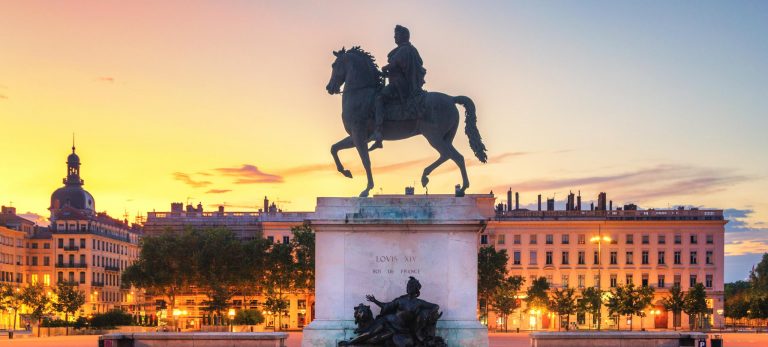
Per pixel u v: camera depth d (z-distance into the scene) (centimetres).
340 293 2889
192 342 3631
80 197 19975
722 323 16362
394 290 2877
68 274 16800
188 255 12375
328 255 2903
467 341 2828
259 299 15262
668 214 16625
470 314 2861
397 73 2953
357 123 2958
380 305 2800
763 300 14925
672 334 3678
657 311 16212
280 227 16325
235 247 12519
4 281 15888
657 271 16462
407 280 2877
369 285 2886
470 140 2998
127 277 12469
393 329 2748
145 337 3625
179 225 16350
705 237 16538
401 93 2941
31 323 14625
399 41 3003
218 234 12669
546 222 16500
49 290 16500
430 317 2742
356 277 2889
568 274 16450
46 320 11144
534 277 16450
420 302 2758
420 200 2897
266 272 12975
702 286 14900
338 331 2852
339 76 3011
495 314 15638
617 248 16525
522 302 15925
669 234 16562
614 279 16462
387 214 2883
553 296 14700
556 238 16525
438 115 2956
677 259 16550
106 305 17575
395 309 2784
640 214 16662
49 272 16888
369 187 2944
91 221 17150
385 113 2950
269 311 13312
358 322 2794
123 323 11150
